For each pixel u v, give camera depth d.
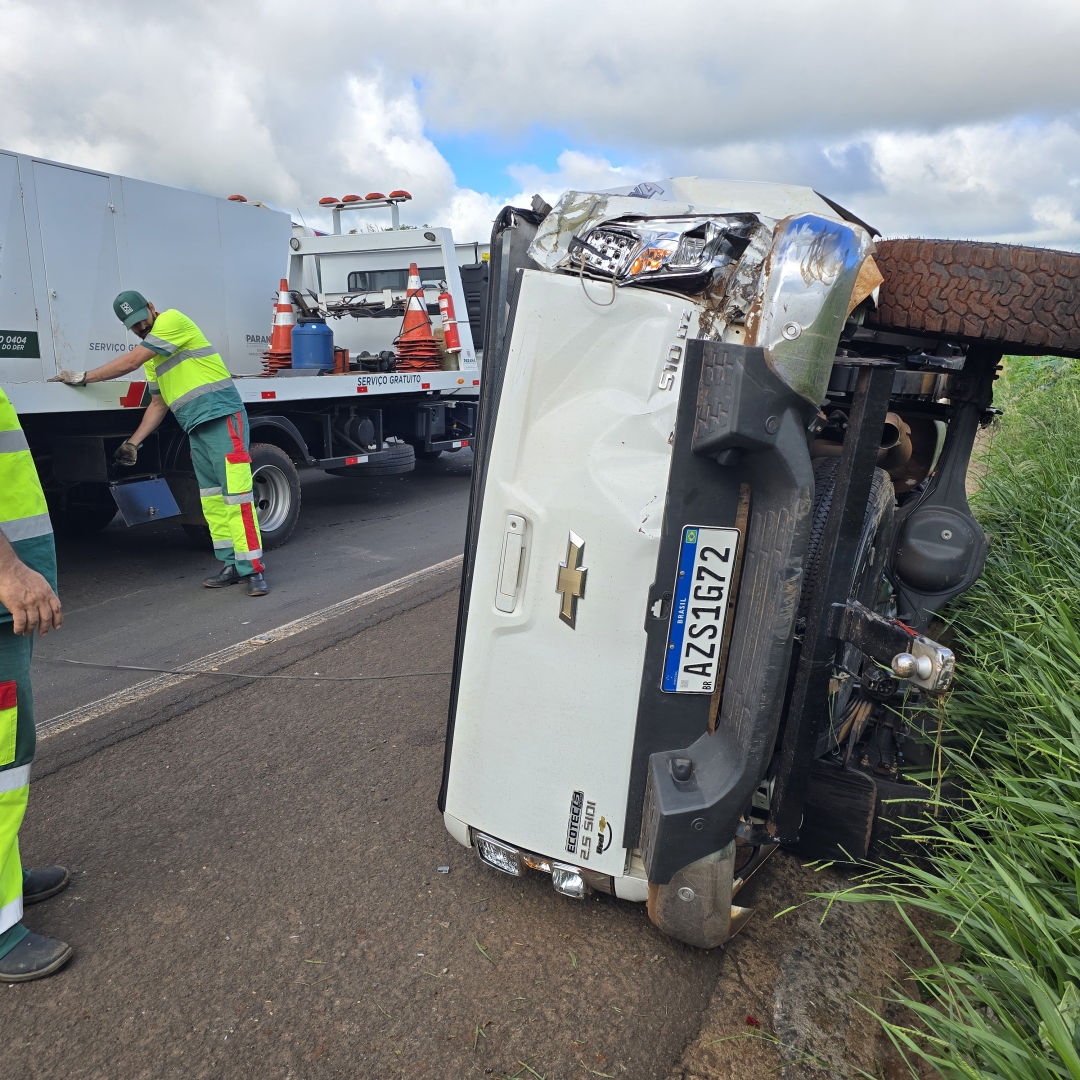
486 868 2.65
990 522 4.60
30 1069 1.95
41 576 2.18
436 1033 2.03
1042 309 2.39
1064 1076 1.45
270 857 2.72
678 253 1.83
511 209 2.07
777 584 1.83
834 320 1.75
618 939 2.33
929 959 2.24
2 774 2.20
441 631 4.70
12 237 5.52
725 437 1.75
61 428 5.28
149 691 3.95
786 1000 2.12
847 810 2.41
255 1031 2.04
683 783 2.01
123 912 2.47
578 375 1.97
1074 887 1.92
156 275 6.59
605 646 2.02
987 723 2.72
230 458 5.17
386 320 8.73
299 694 3.91
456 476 10.12
